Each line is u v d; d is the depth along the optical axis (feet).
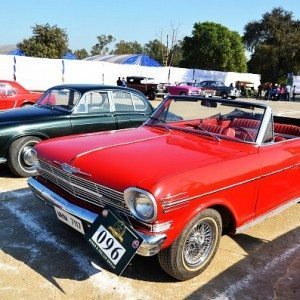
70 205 11.50
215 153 12.10
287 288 11.55
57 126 20.42
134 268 11.96
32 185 13.25
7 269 11.54
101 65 98.02
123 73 102.32
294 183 14.99
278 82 169.68
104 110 22.38
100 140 13.20
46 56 134.41
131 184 9.98
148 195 9.68
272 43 171.94
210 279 11.73
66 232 14.02
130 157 11.34
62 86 22.82
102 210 10.68
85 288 10.85
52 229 14.23
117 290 10.86
